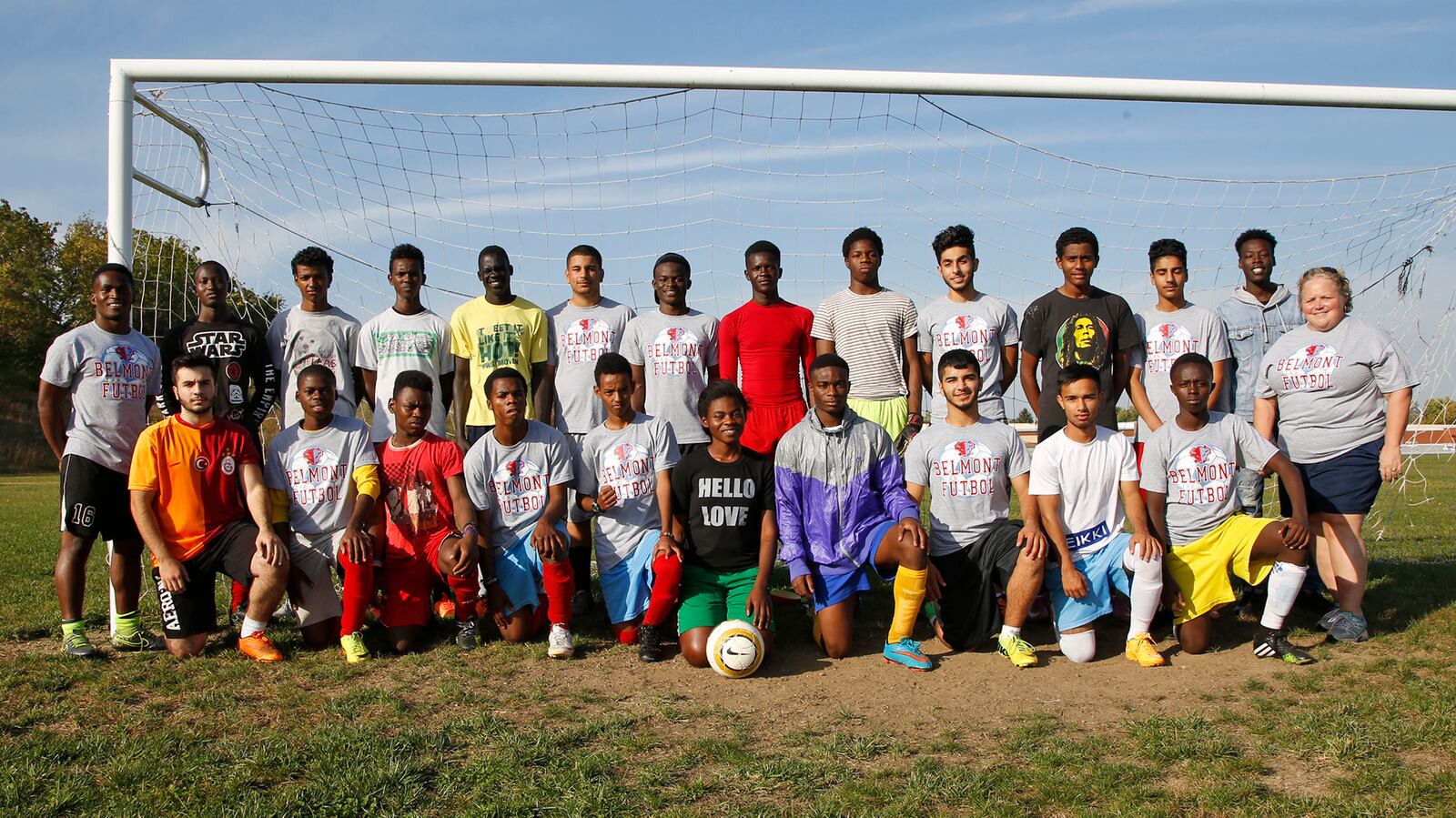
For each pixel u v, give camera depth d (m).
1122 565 4.41
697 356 5.42
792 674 4.23
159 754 3.16
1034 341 5.21
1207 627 4.44
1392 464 4.43
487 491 4.70
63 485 4.41
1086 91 5.95
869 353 5.41
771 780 2.98
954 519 4.60
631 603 4.60
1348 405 4.57
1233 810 2.75
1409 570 6.08
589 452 4.84
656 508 4.78
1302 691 3.84
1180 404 4.49
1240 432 4.46
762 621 4.38
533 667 4.31
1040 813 2.77
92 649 4.38
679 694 3.92
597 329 5.49
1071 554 4.48
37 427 31.59
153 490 4.32
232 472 4.48
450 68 5.79
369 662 4.32
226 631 4.81
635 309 5.72
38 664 4.20
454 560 4.40
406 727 3.45
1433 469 17.39
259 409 5.12
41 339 35.47
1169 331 5.25
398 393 4.66
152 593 5.56
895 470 4.62
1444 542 7.79
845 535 4.52
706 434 5.42
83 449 4.39
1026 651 4.33
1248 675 4.08
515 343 5.44
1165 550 4.50
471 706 3.73
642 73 5.84
